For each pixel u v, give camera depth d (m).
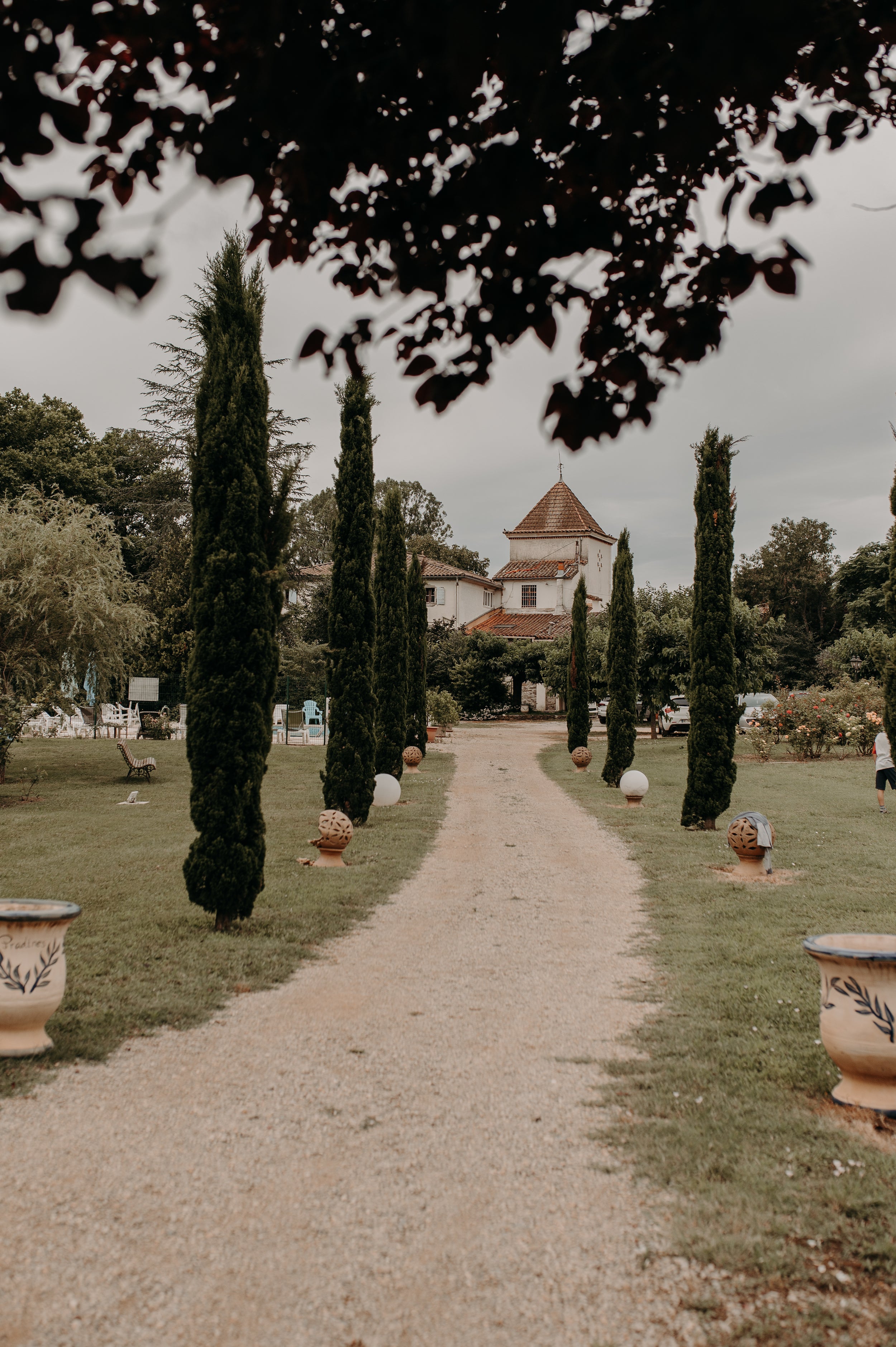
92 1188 4.41
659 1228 4.07
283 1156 4.79
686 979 8.25
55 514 27.11
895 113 3.66
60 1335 3.36
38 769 27.06
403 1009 7.45
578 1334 3.38
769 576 77.62
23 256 2.08
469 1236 4.03
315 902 11.45
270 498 10.66
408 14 2.77
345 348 3.24
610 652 26.12
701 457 17.66
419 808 20.86
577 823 19.05
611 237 3.21
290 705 46.59
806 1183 4.42
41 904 6.56
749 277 3.05
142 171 3.35
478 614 70.06
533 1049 6.48
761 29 2.36
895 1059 5.16
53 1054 6.18
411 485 90.56
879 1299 3.55
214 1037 6.71
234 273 10.46
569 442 3.09
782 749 35.59
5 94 2.44
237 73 3.07
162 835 16.89
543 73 2.86
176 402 39.94
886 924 9.95
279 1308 3.53
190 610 10.31
